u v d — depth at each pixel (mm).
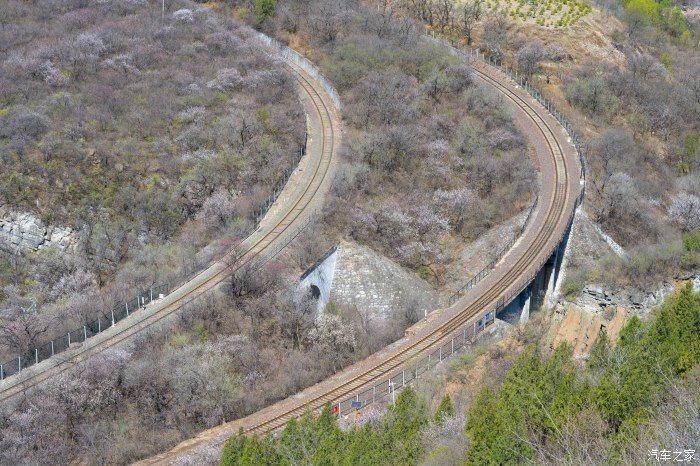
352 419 45344
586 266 64500
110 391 49125
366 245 63906
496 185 71812
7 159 68000
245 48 91625
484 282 58719
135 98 79312
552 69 94125
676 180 79125
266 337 54625
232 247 61438
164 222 67188
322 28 97625
